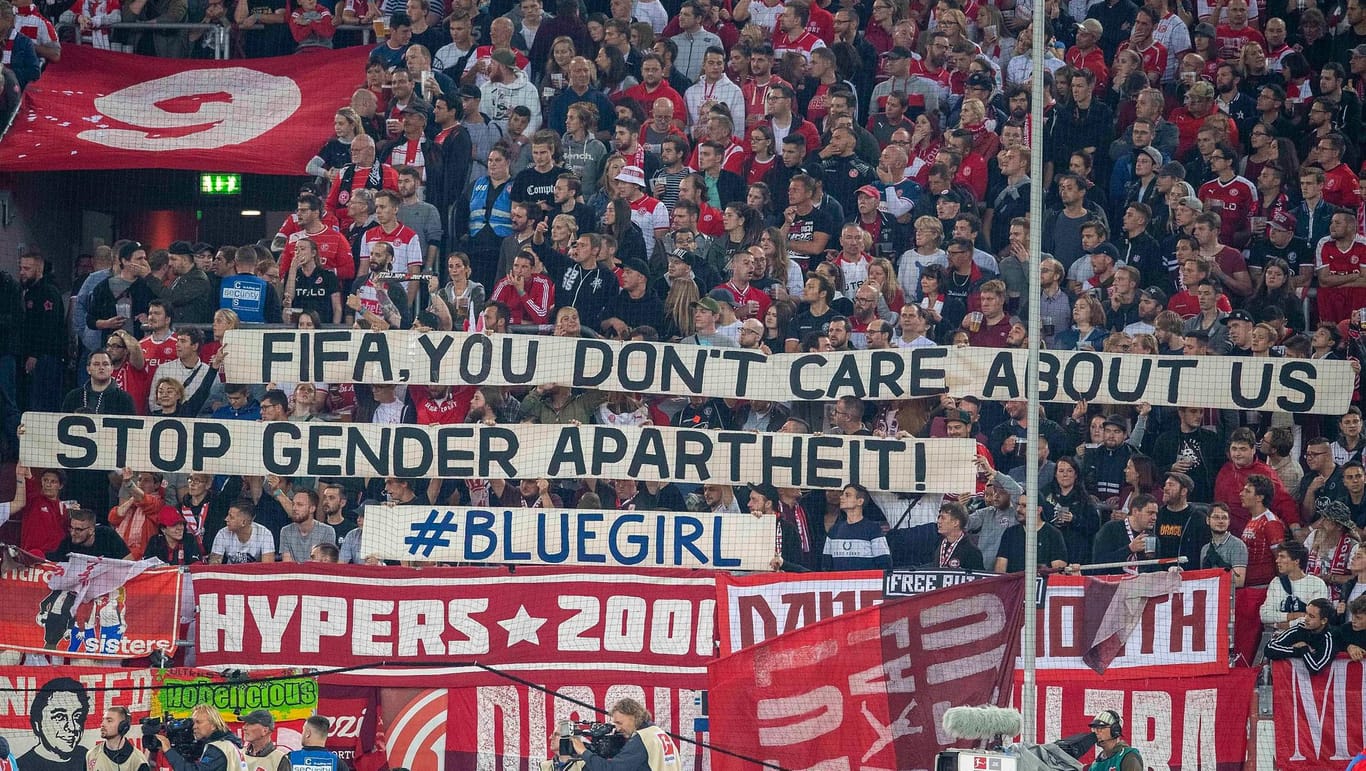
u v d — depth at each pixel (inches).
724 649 1827.0
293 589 1872.5
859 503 1892.2
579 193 2210.9
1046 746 1395.2
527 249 2155.5
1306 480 1929.1
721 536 1888.5
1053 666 1803.6
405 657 1860.2
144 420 1972.2
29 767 1827.0
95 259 2250.2
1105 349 2010.3
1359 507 1879.9
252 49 2591.0
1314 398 1961.1
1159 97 2327.8
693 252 2165.4
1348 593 1824.6
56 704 1831.9
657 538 1891.0
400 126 2356.1
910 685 1724.9
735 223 2181.3
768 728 1752.0
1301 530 1882.4
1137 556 1862.7
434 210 2266.2
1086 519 1902.1
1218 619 1785.2
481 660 1855.3
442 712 1846.7
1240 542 1844.2
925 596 1737.2
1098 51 2484.0
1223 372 1974.7
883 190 2258.9
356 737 1844.2
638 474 1943.9
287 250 2242.9
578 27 2468.0
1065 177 2215.8
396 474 1962.4
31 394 2194.9
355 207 2252.7
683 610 1850.4
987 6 2522.1
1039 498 1905.8
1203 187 2294.5
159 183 2529.5
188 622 1889.8
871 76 2471.7
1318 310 2191.2
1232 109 2415.1
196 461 1968.5
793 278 2178.9
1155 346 2003.0
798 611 1822.1
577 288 2137.1
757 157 2299.5
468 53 2470.5
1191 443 1977.1
